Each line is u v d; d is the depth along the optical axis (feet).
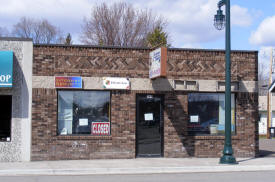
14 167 42.78
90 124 50.06
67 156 48.80
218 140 52.60
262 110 164.96
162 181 36.01
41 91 48.34
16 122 47.62
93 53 49.90
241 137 53.52
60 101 49.60
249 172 43.04
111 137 49.83
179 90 51.75
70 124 49.75
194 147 51.93
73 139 48.98
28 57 48.16
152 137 51.37
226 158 46.68
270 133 127.03
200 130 52.95
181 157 51.60
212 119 53.36
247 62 54.08
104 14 137.08
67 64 49.19
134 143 50.31
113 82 50.03
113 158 49.80
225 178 38.24
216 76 52.95
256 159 51.55
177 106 51.80
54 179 37.06
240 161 49.34
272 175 40.55
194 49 52.44
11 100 47.70
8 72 45.88
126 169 42.37
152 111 51.57
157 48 48.03
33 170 40.83
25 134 47.80
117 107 50.24
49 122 48.44
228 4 47.37
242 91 53.78
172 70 51.78
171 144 51.44
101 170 42.01
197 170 43.75
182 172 42.80
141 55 50.98
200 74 52.49
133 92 50.60
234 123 53.93
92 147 49.42
